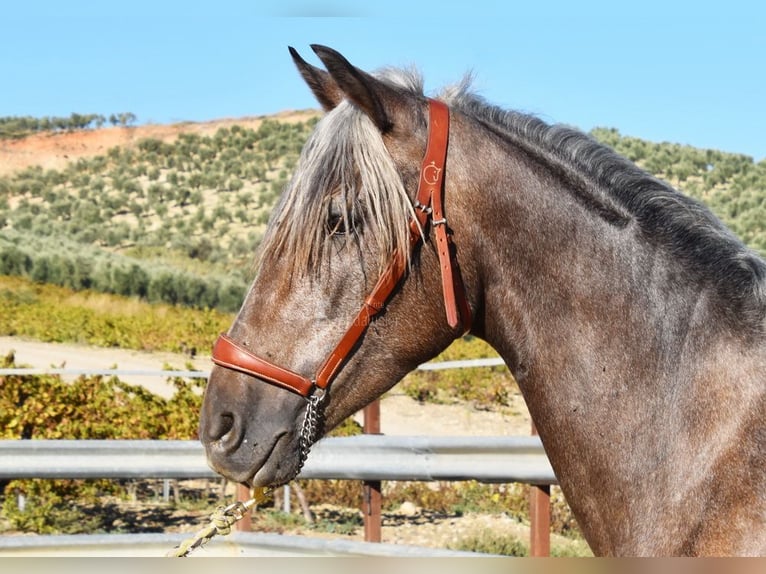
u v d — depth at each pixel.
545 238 2.03
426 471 4.17
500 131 2.12
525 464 3.98
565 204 2.04
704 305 1.94
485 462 4.07
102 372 7.48
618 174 2.08
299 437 1.99
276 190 54.84
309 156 2.01
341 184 1.95
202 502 8.54
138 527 7.57
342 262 1.96
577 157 2.10
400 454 4.21
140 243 46.19
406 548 3.91
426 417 13.63
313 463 4.27
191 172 59.09
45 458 4.50
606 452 1.94
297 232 1.96
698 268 1.98
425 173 1.98
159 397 9.74
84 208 51.56
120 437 9.12
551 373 2.02
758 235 22.25
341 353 1.98
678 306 1.95
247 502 2.19
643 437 1.91
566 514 7.86
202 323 22.86
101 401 9.34
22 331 22.25
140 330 22.12
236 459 1.99
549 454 2.06
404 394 15.19
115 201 52.34
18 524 7.47
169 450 4.49
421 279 1.99
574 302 2.01
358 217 1.95
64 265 36.22
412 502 8.74
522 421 13.55
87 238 46.66
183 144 62.59
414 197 1.98
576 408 1.98
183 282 34.25
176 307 32.97
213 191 56.00
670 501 1.85
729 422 1.83
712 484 1.81
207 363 18.86
